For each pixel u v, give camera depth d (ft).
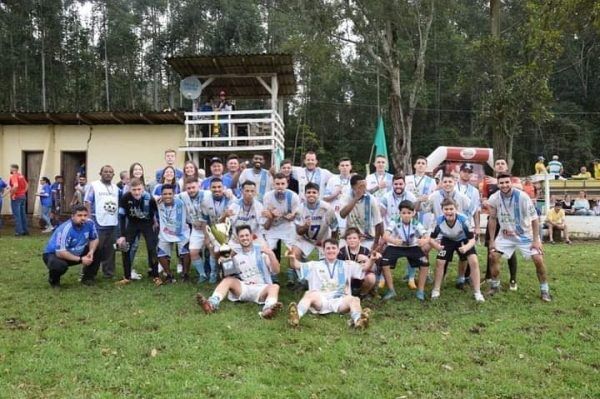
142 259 33.76
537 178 57.98
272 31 129.80
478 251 36.22
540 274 24.08
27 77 130.62
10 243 40.37
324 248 22.24
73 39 142.82
